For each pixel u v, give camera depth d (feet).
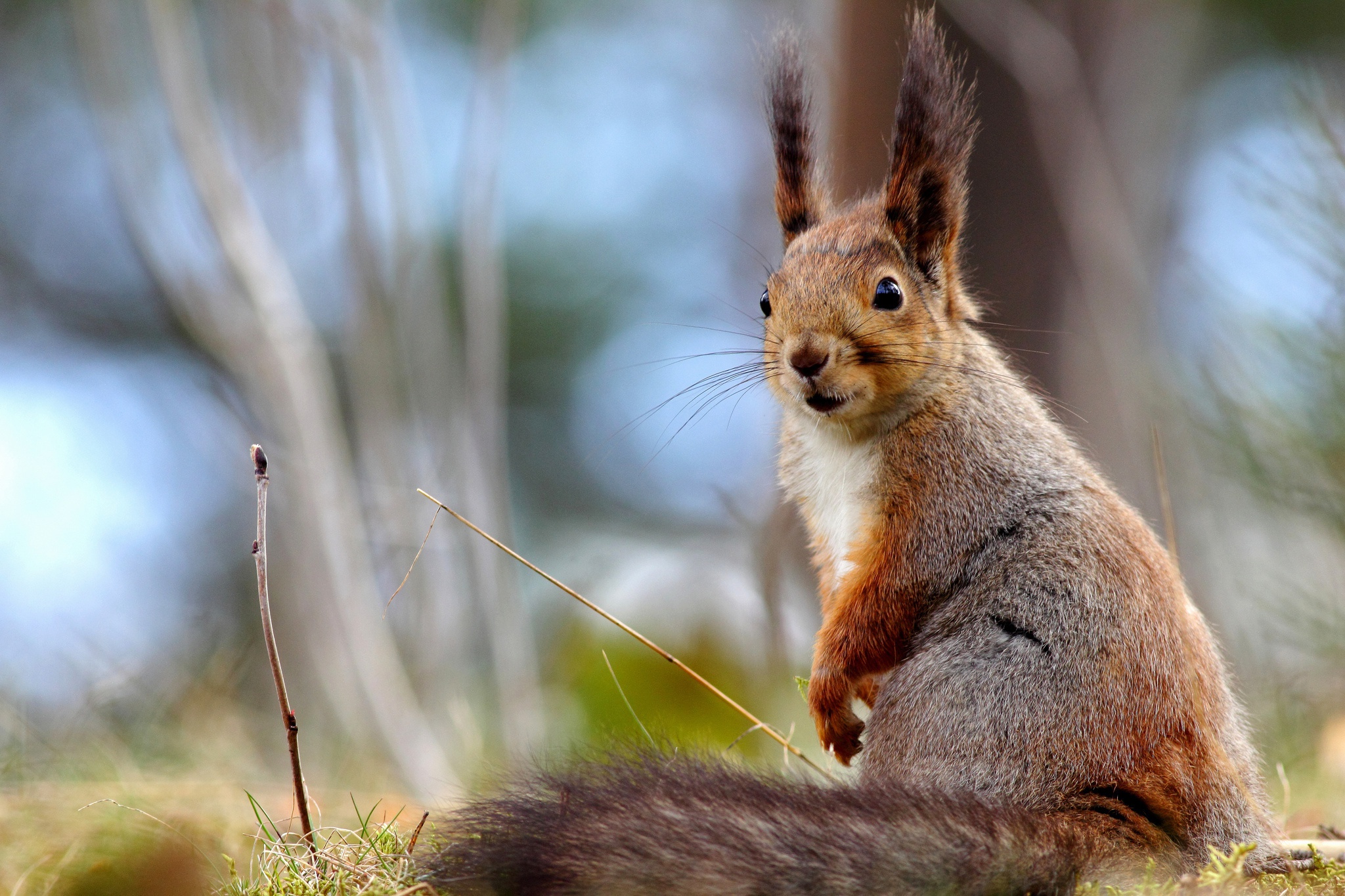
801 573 49.52
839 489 26.94
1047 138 49.16
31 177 77.00
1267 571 37.88
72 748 34.76
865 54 49.19
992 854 20.06
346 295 47.37
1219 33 88.22
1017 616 23.66
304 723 44.96
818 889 19.76
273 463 46.34
